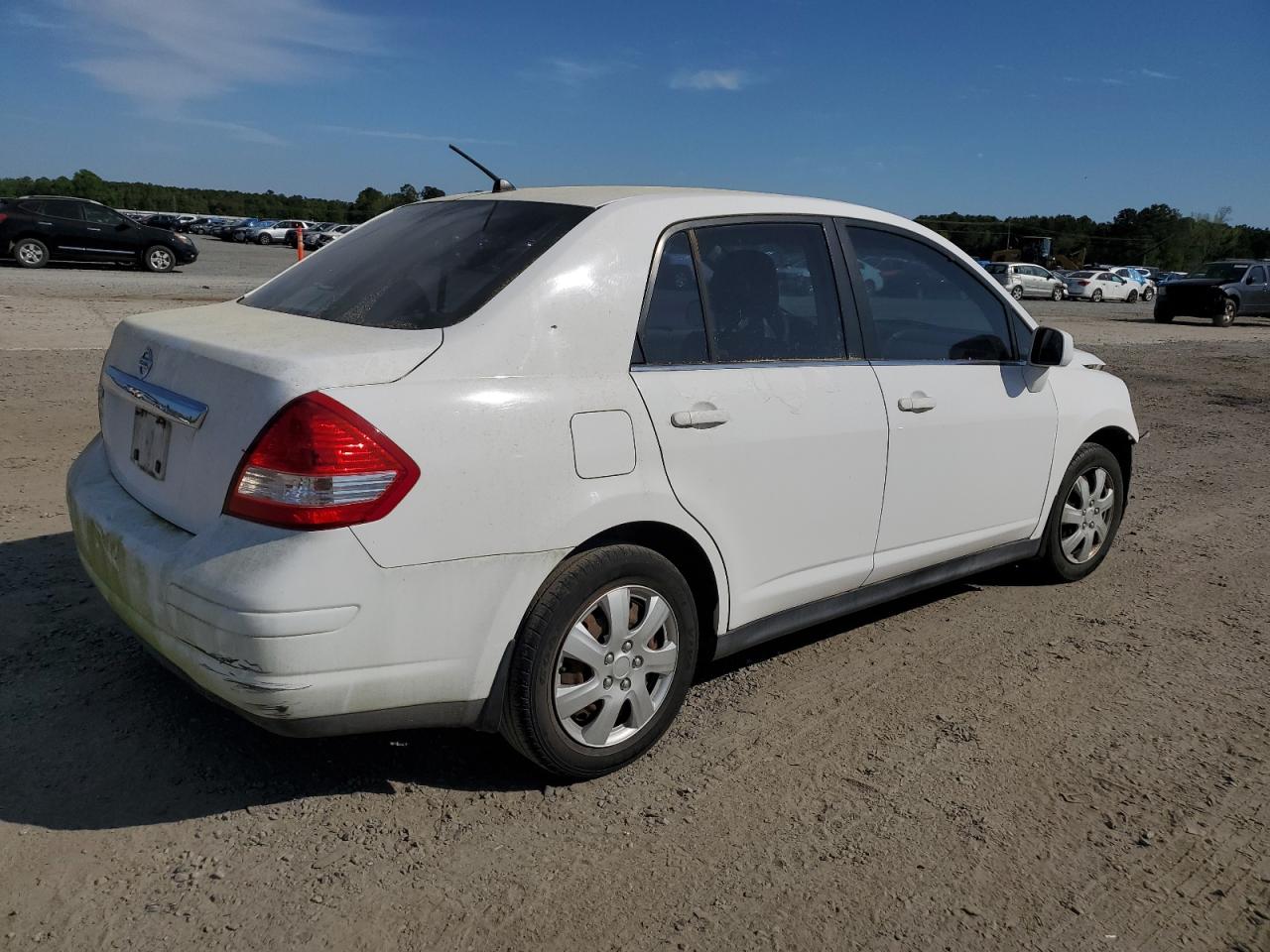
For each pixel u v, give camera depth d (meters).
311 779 3.10
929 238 4.25
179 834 2.79
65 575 4.51
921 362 4.09
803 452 3.53
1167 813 3.13
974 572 4.58
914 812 3.08
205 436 2.74
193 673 2.67
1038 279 39.06
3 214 23.00
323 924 2.47
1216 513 6.96
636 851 2.83
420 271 3.22
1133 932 2.59
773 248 3.63
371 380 2.65
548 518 2.85
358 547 2.55
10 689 3.49
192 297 17.58
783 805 3.09
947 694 3.92
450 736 3.42
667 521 3.15
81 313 14.11
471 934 2.46
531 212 3.35
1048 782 3.29
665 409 3.13
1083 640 4.52
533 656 2.89
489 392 2.78
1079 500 5.10
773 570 3.55
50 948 2.34
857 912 2.62
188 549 2.64
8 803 2.87
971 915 2.63
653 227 3.29
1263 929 2.62
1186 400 12.44
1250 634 4.68
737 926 2.54
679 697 3.33
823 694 3.87
